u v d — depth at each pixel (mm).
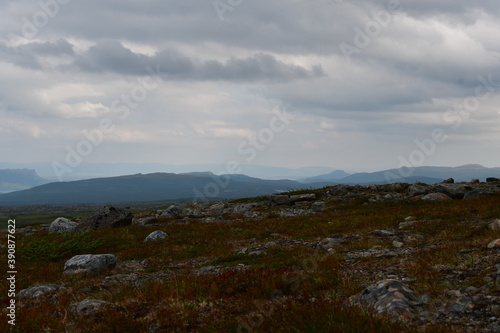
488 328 6840
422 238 18703
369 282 10711
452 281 9836
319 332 6812
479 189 38875
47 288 14859
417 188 41844
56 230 34406
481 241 14539
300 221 30297
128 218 36844
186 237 26781
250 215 39375
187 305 9984
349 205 39406
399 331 6613
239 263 17516
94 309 10367
